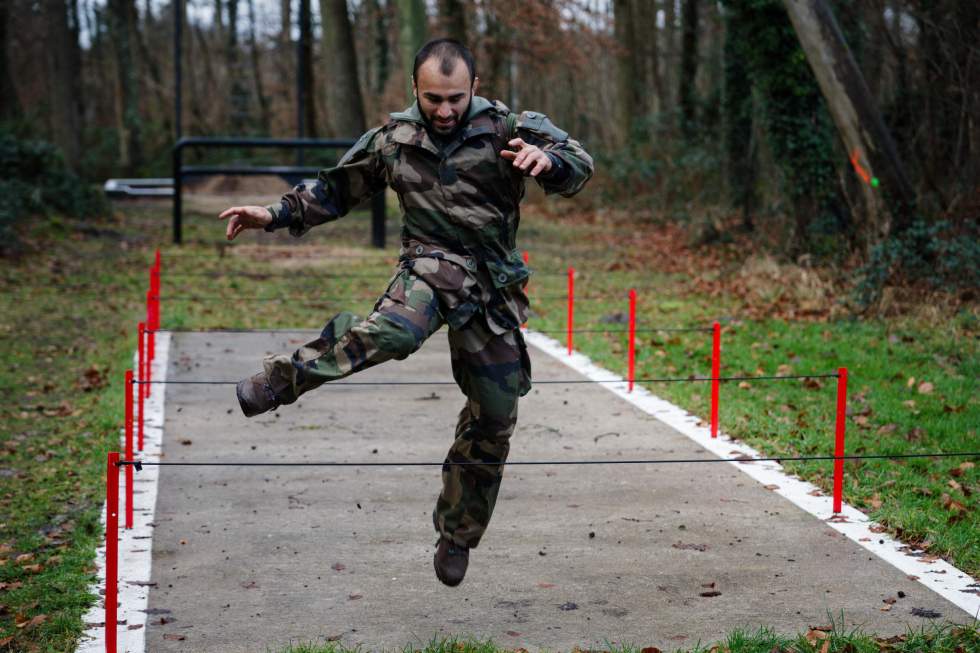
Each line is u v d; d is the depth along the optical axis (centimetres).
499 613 579
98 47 6234
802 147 1922
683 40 3466
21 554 652
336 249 2303
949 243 1552
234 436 948
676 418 1007
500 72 3762
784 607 581
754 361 1222
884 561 647
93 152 5141
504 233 462
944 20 1734
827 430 926
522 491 796
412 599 598
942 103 1803
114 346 1329
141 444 893
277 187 3077
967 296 1522
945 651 514
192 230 2594
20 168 2555
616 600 595
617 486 807
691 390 1108
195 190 3162
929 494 760
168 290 1767
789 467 838
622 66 3797
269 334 1443
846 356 1224
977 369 1148
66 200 2586
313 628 559
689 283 1920
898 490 769
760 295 1705
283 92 5716
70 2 5375
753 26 1905
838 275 1703
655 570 639
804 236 1962
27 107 5128
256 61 5703
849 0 1898
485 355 469
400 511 754
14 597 587
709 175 3019
